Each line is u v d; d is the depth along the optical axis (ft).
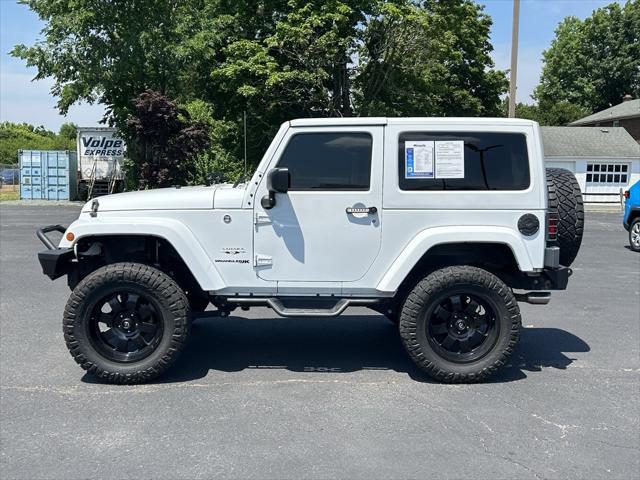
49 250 16.29
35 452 12.13
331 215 16.12
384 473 11.35
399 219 16.12
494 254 17.06
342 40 75.72
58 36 79.97
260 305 16.79
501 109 133.28
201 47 81.97
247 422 13.64
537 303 16.74
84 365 15.87
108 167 96.27
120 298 16.22
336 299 16.52
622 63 184.44
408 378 16.74
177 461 11.78
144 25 82.02
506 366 17.88
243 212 16.16
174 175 76.43
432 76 90.33
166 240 16.21
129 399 15.01
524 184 16.19
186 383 16.20
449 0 88.94
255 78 80.79
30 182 99.40
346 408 14.49
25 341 19.90
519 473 11.40
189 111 83.35
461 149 16.15
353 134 16.08
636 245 45.21
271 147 16.10
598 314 24.76
